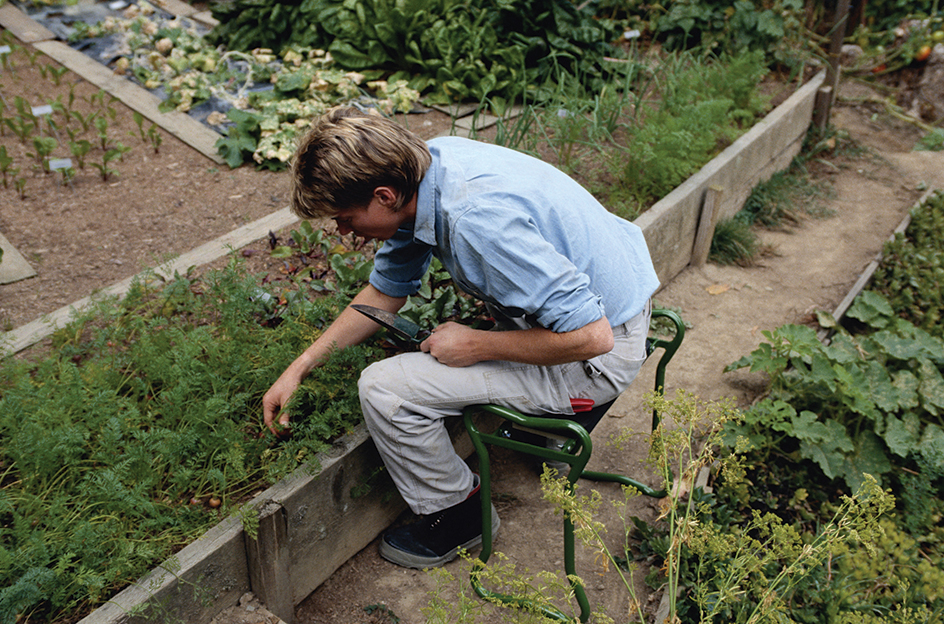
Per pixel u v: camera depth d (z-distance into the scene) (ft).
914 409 11.56
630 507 9.16
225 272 9.34
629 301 7.07
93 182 13.71
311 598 7.91
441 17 17.46
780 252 15.58
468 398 6.95
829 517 9.73
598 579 8.23
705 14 20.22
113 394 7.47
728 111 16.40
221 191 13.56
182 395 7.55
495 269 5.95
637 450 10.12
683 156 13.42
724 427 10.36
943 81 22.34
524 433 9.72
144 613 6.15
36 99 16.61
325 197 5.94
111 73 17.98
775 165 18.10
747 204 16.87
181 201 13.17
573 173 14.29
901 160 19.98
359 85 17.62
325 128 5.89
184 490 7.22
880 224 16.78
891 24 23.86
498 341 6.57
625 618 7.79
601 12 22.36
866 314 13.20
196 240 11.98
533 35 17.74
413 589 8.07
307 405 7.95
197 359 8.31
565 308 6.01
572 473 6.61
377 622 7.70
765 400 10.57
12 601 5.61
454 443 9.21
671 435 6.75
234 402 7.66
